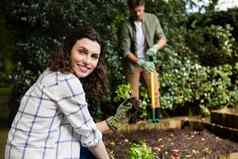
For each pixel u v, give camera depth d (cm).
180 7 775
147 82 609
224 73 741
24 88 701
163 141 531
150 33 606
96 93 275
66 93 237
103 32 694
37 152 234
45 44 701
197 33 802
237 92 744
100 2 708
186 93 716
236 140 553
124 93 297
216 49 786
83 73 248
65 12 691
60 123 243
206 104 735
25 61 714
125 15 703
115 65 678
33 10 705
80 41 246
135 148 270
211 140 542
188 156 476
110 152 465
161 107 693
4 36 782
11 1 731
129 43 603
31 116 237
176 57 728
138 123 604
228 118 586
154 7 747
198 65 731
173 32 749
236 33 822
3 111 851
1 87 1170
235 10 832
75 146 244
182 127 628
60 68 242
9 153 238
